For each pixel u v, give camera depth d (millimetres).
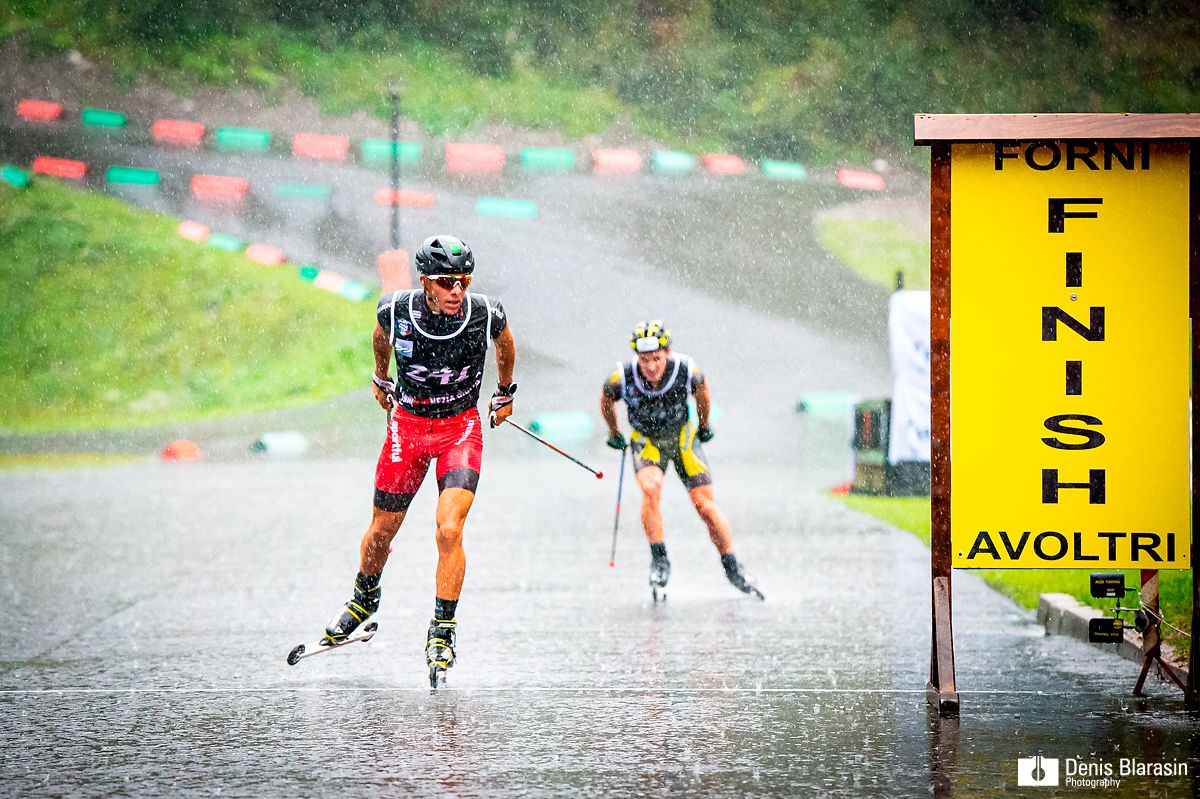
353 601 27766
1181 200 23500
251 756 20984
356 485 77875
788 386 132500
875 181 199125
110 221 169500
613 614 35000
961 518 23719
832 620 33875
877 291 166250
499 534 53719
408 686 26328
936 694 23719
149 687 26516
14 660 29578
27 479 85938
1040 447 23609
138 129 193625
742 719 23203
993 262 23562
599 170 190375
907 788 18938
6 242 165125
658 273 164500
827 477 82438
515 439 104188
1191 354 23453
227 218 172875
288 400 138500
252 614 35906
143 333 152000
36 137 188250
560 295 154375
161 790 19188
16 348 148750
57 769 20359
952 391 23656
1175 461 23562
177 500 70188
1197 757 20406
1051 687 25641
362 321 152375
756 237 176375
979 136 23125
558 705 24453
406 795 18812
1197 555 23469
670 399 36594
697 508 37094
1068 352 23578
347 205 176375
